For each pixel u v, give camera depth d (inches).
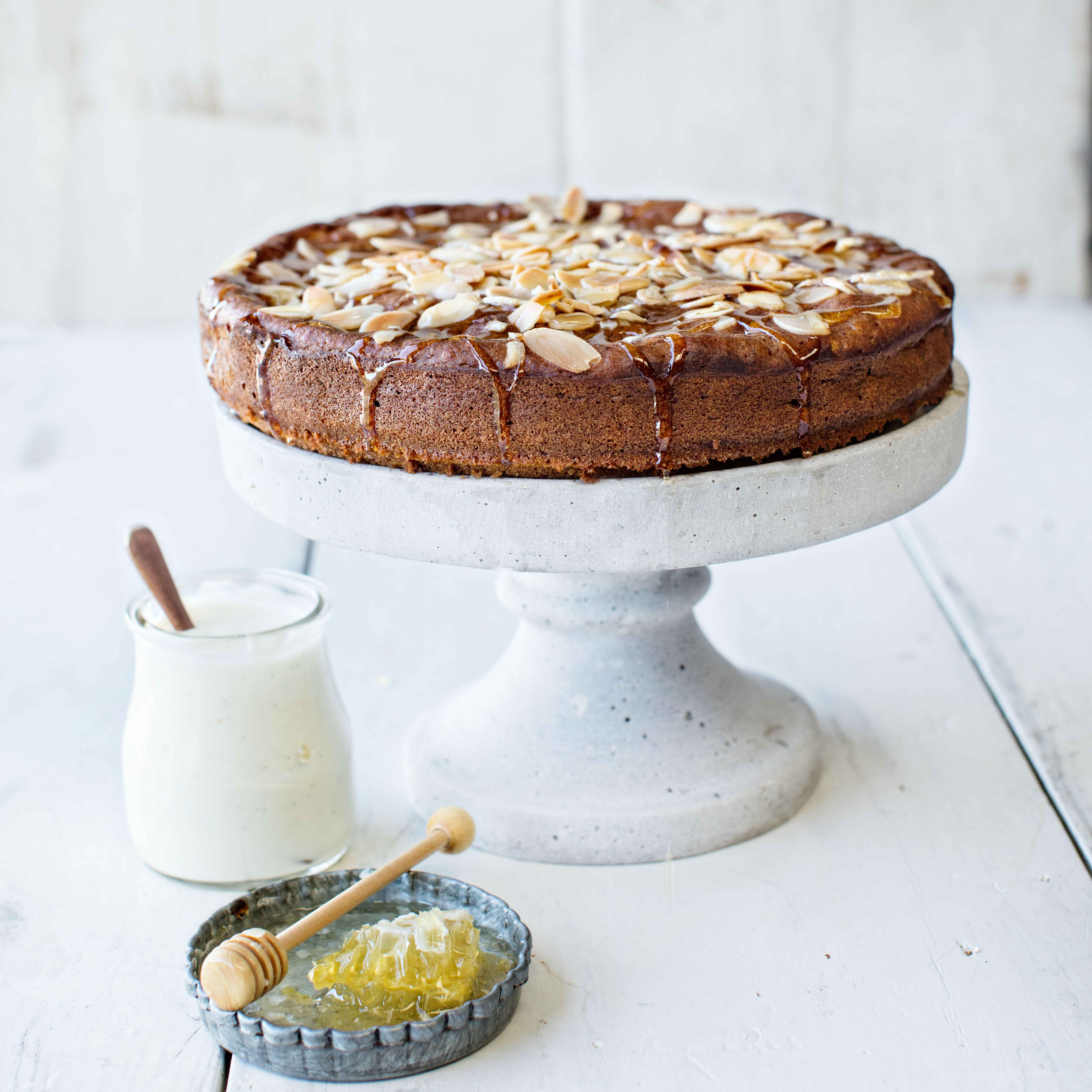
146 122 76.1
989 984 38.2
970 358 70.4
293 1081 36.9
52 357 73.0
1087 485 54.6
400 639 47.0
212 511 53.1
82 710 44.5
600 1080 36.9
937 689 45.0
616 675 42.1
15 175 76.5
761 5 75.5
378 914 38.8
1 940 39.1
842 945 38.9
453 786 41.3
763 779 41.1
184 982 38.4
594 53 76.4
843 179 79.3
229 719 39.7
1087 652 46.1
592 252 42.3
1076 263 81.0
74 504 53.7
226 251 79.0
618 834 40.5
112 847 41.0
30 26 73.4
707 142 78.5
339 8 74.7
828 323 38.9
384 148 77.9
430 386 38.2
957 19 75.5
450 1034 36.8
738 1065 37.1
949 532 52.1
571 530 38.2
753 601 48.7
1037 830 41.1
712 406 38.3
